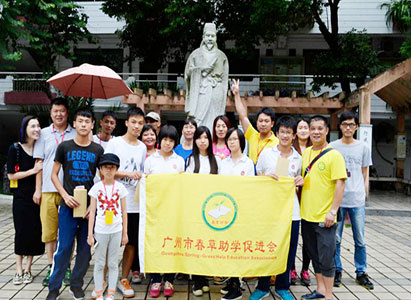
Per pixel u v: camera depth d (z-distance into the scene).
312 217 3.48
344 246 5.82
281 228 3.43
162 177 3.53
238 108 4.58
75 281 3.48
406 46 8.77
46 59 9.20
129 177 3.55
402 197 11.91
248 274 3.39
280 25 11.23
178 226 3.48
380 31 14.12
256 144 4.28
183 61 12.95
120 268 4.58
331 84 11.09
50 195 3.79
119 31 12.55
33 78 13.98
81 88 4.59
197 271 3.41
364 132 9.15
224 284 4.05
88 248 3.51
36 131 3.83
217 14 11.05
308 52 15.20
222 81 6.32
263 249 3.42
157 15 11.37
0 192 10.67
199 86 6.16
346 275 4.48
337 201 3.38
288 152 3.71
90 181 3.56
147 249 3.44
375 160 15.55
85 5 14.62
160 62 13.35
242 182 3.50
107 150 3.71
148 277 4.25
